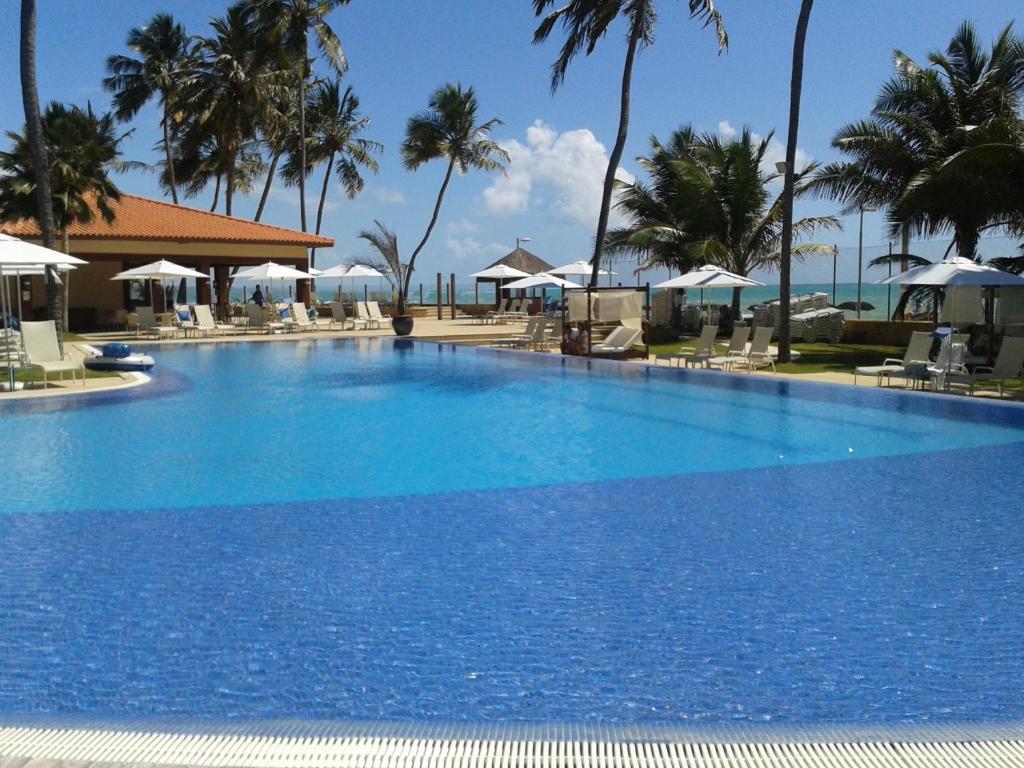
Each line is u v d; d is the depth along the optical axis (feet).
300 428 35.45
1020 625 14.29
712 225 91.56
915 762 9.73
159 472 27.12
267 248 114.93
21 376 51.08
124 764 9.45
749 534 19.83
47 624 14.51
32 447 31.19
